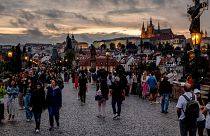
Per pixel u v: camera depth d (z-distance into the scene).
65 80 66.56
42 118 20.59
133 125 17.94
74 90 45.12
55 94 17.22
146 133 15.77
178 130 16.42
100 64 93.75
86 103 29.09
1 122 19.25
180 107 11.44
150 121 19.19
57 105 17.33
